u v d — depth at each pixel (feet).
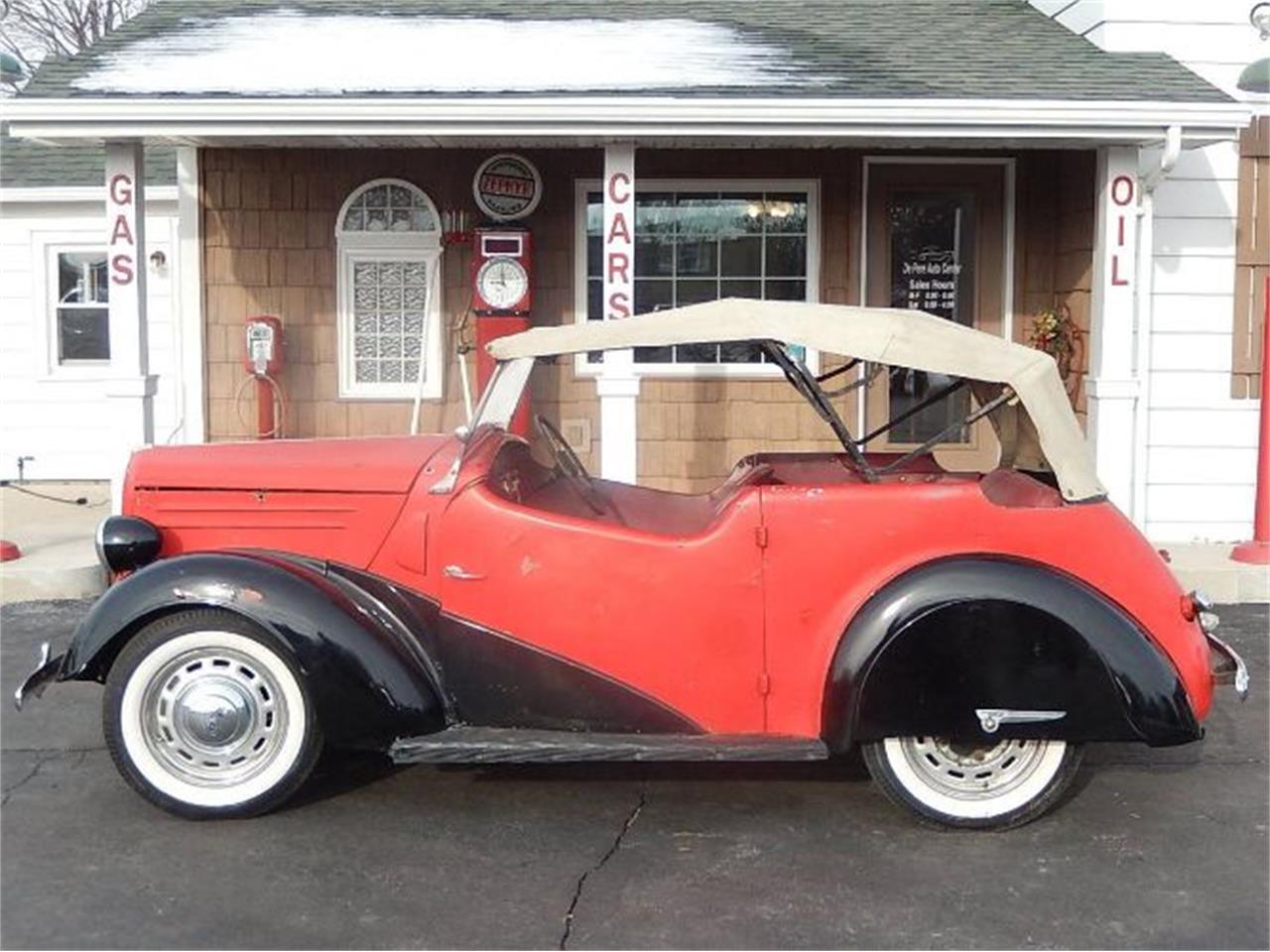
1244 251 29.86
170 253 40.37
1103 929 12.55
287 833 14.80
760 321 15.51
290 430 32.73
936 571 14.56
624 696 15.25
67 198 39.68
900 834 14.90
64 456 41.14
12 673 21.16
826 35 32.30
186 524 16.05
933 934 12.43
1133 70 28.55
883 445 31.76
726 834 14.87
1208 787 16.46
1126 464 27.45
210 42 30.81
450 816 15.35
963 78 27.71
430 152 32.17
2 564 26.55
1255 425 30.17
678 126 25.57
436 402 32.73
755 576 15.05
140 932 12.40
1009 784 14.97
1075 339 30.78
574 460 18.06
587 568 15.19
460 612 15.37
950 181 32.32
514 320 31.45
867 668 14.44
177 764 15.07
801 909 12.96
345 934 12.39
